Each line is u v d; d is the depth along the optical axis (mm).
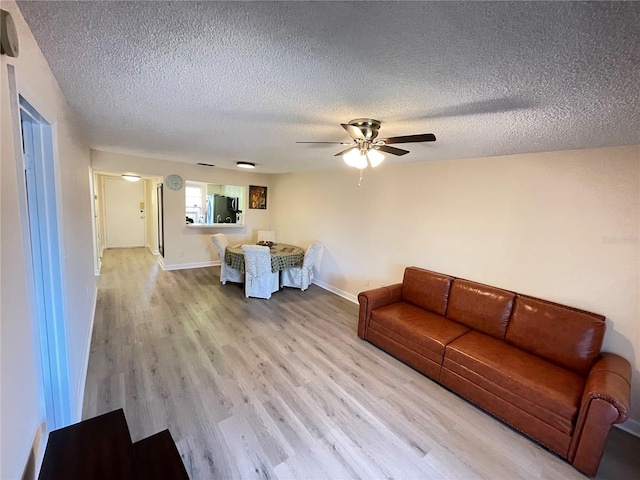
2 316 752
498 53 1113
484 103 1609
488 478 1678
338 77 1414
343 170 4797
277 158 4172
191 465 1657
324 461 1729
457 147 2627
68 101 1883
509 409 2041
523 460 1803
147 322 3443
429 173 3498
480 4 849
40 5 929
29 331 985
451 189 3277
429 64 1236
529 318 2434
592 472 1684
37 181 1419
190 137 3008
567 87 1342
